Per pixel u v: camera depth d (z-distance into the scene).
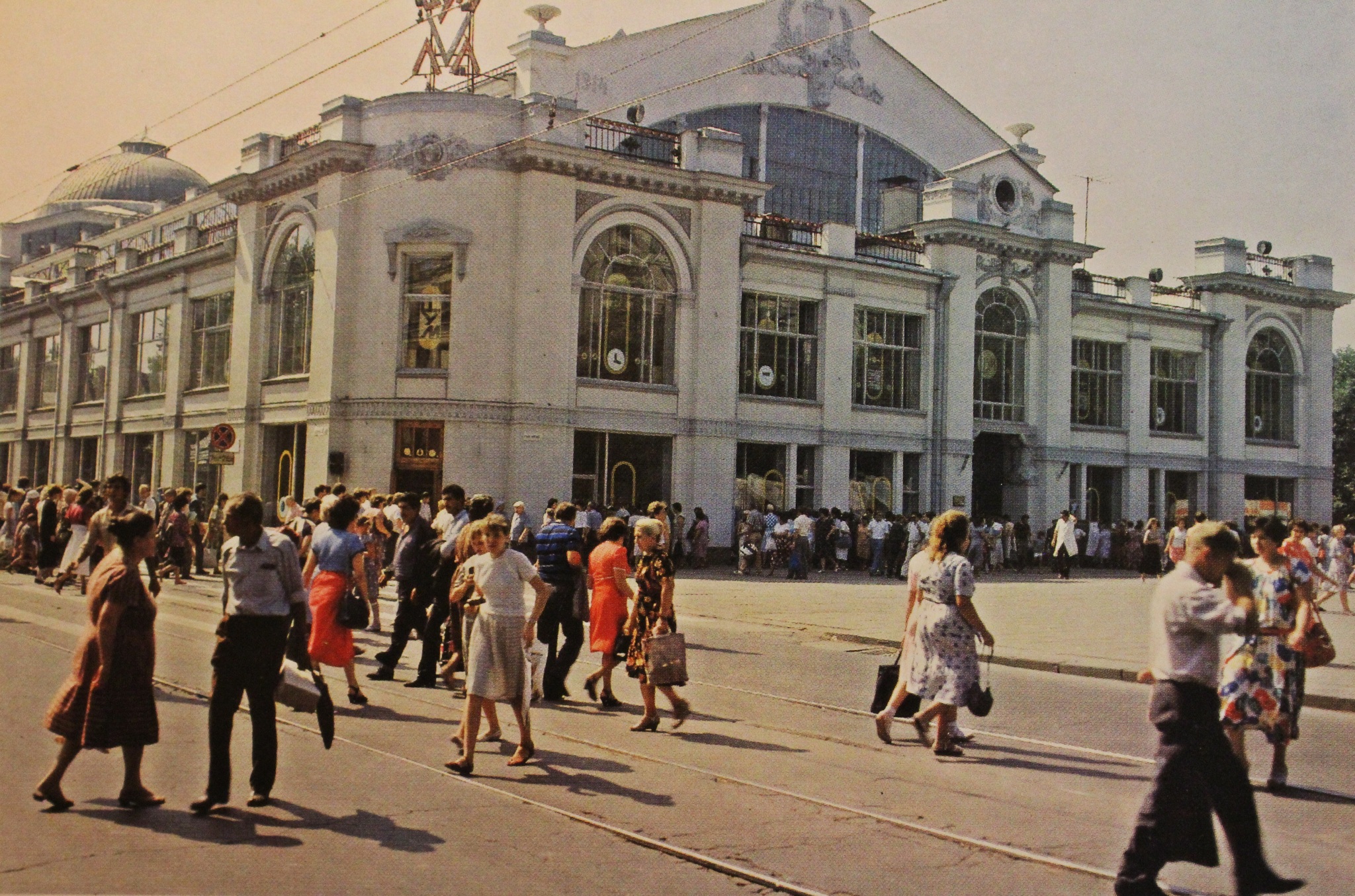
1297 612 8.98
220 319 38.81
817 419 36.38
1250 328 47.19
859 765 9.58
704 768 9.28
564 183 31.48
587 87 36.41
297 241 34.34
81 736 7.40
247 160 36.06
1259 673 8.93
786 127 41.78
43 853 6.51
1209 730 6.31
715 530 33.72
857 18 43.47
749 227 36.31
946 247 39.16
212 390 38.22
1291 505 48.69
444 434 30.83
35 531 26.70
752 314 35.56
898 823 7.79
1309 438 48.59
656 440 33.66
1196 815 6.25
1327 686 13.98
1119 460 43.59
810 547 31.41
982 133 47.12
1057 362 41.56
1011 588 30.00
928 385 38.78
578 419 31.66
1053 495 41.34
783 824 7.72
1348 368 62.44
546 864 6.73
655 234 33.25
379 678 13.31
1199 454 46.06
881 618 20.91
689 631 19.08
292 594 7.91
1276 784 9.12
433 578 13.00
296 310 34.38
